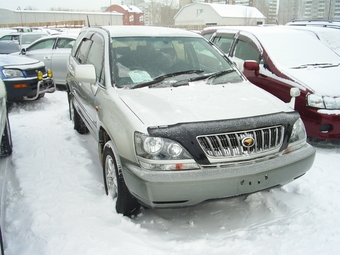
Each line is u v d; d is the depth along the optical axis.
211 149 2.78
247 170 2.79
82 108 4.77
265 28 6.87
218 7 52.50
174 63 3.99
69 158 4.65
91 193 3.66
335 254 2.70
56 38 9.81
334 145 5.31
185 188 2.68
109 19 58.84
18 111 7.45
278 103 3.44
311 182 3.95
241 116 3.00
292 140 3.14
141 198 2.80
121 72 3.73
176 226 3.13
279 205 3.46
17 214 3.30
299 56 5.92
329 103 4.86
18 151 4.92
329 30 8.54
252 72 5.99
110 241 2.83
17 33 17.44
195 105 3.16
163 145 2.73
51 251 2.71
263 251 2.74
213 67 4.19
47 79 7.90
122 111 3.11
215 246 2.80
